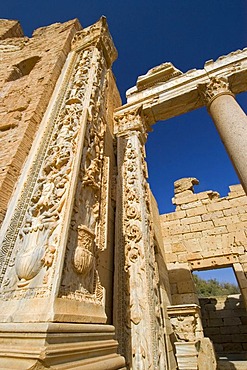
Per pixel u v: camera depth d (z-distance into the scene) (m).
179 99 6.62
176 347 4.89
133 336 3.13
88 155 2.74
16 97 4.20
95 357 1.59
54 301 1.49
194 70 7.03
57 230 1.94
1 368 1.20
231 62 6.45
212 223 10.00
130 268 3.82
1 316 1.59
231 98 5.51
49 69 4.45
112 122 6.84
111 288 3.74
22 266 1.79
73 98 3.36
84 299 1.86
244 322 10.84
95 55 4.36
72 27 5.93
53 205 2.14
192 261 9.41
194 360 4.59
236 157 4.21
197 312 5.57
